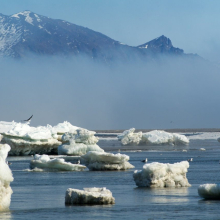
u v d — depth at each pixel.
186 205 111.62
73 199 113.25
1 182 102.38
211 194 119.81
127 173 193.25
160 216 100.44
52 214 102.75
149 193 130.75
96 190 116.88
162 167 143.88
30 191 141.62
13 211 106.25
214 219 97.56
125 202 116.19
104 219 97.94
